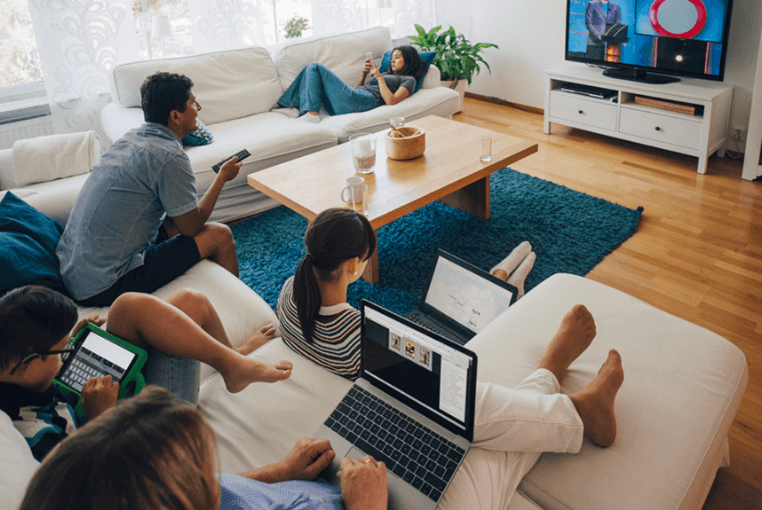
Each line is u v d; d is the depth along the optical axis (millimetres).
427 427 1215
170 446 520
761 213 2951
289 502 917
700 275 2512
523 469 1196
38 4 3174
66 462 486
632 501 1124
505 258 2555
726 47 3254
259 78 3719
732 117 3537
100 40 3410
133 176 1903
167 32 3570
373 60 4152
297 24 4266
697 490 1190
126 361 1333
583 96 3877
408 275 2584
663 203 3113
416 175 2561
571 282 1772
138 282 1952
